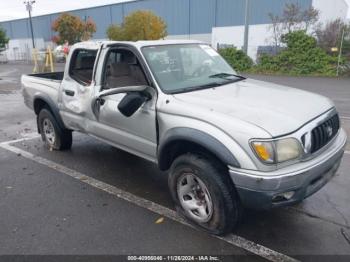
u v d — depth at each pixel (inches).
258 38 1282.0
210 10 1553.9
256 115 124.1
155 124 148.9
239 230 139.8
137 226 144.2
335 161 136.0
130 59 169.9
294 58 860.6
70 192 177.0
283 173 115.1
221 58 195.9
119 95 167.9
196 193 140.2
